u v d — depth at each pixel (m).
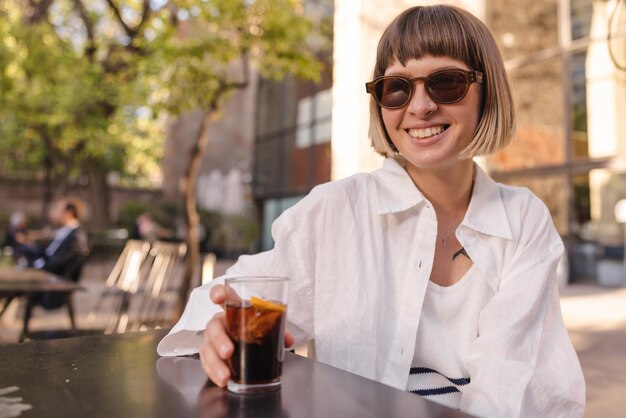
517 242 1.12
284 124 16.78
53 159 12.67
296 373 0.90
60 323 5.62
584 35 10.66
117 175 20.09
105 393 0.79
